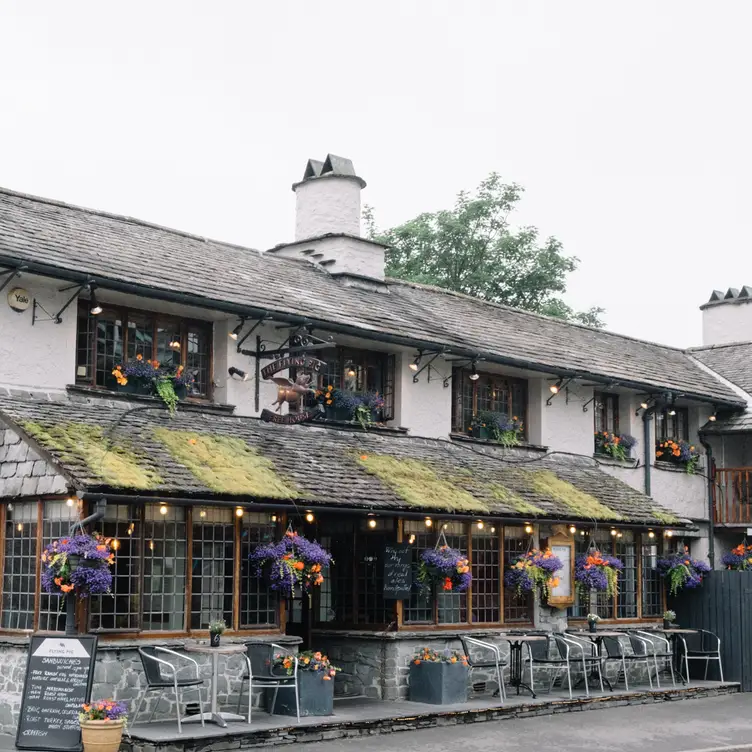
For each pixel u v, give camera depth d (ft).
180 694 43.86
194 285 51.65
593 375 68.74
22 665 42.27
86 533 41.06
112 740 38.17
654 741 46.78
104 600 42.24
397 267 117.39
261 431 53.31
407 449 59.11
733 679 66.85
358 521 54.49
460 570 52.85
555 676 59.67
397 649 52.19
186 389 52.08
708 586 68.59
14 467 44.19
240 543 47.14
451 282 116.37
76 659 39.65
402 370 60.80
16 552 44.34
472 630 55.83
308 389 53.31
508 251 116.78
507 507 56.44
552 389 68.54
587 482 66.69
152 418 49.29
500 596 57.72
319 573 48.34
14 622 43.98
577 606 63.00
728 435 79.97
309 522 55.01
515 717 51.96
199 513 45.80
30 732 39.17
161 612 44.11
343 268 66.08
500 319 73.36
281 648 45.39
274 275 60.64
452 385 64.54
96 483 40.06
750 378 82.38
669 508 75.36
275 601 48.34
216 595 46.11
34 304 46.91
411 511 51.06
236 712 45.32
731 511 79.87
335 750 41.93
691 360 87.66
